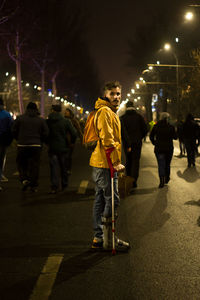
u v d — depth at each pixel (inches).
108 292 149.5
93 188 388.2
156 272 167.9
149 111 2728.8
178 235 221.9
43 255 191.8
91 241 213.9
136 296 145.9
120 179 206.1
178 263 178.2
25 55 1717.5
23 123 359.6
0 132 370.6
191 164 614.5
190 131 566.9
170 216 266.8
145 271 169.3
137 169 383.2
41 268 174.6
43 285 156.5
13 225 248.4
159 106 2490.2
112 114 189.2
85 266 176.4
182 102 1966.0
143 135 385.4
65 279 162.2
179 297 144.7
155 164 616.4
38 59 2082.9
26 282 159.8
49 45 2004.2
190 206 298.2
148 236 220.4
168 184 409.4
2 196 349.1
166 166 398.3
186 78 1955.0
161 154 387.5
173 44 2054.6
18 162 371.6
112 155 187.8
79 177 473.1
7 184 421.4
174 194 349.7
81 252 195.8
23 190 376.8
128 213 276.8
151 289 151.5
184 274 165.5
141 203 311.3
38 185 387.5
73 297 145.9
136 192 361.1
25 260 184.9
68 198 335.9
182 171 523.8
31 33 1680.6
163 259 183.6
